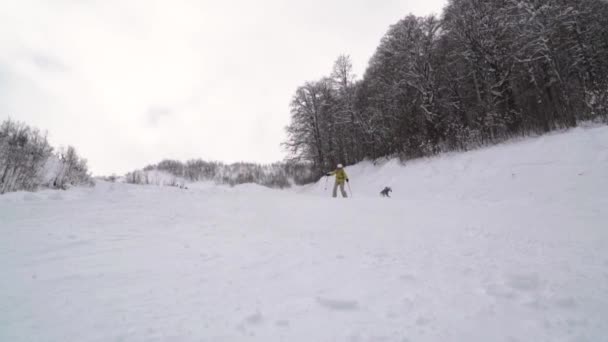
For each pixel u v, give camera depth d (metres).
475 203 7.69
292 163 30.58
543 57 12.91
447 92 18.92
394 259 3.20
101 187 12.87
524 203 7.13
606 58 12.87
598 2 13.33
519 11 13.91
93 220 5.15
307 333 1.77
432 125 18.69
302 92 30.19
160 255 3.36
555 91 12.61
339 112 26.48
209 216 6.28
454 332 1.74
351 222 5.71
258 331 1.79
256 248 3.77
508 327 1.77
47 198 7.68
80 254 3.28
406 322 1.87
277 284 2.52
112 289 2.36
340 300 2.13
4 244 3.49
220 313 2.00
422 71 18.95
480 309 2.00
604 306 1.94
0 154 8.94
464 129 16.52
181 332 1.75
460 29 17.00
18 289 2.29
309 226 5.38
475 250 3.43
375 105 22.70
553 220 4.89
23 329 1.72
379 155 23.86
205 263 3.11
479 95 16.36
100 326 1.79
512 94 14.98
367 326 1.84
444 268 2.82
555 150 10.23
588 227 4.23
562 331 1.71
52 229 4.33
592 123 10.92
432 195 12.12
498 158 12.20
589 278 2.40
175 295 2.28
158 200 8.30
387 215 6.38
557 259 2.94
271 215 6.57
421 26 19.84
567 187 7.74
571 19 13.19
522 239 3.85
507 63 14.91
